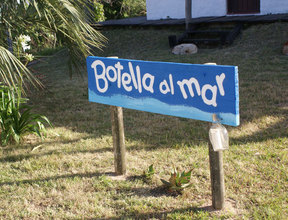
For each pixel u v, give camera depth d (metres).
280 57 9.04
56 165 4.44
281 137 4.74
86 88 8.65
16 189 3.90
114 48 13.20
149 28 14.20
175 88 3.07
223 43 10.98
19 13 5.26
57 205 3.54
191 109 3.00
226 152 4.42
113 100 3.70
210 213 3.22
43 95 8.00
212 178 3.21
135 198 3.56
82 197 3.64
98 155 4.69
